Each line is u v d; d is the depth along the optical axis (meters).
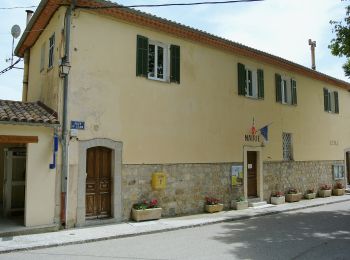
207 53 13.09
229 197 13.44
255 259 6.85
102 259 6.82
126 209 10.49
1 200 12.83
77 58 9.80
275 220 11.54
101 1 9.89
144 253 7.27
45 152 9.13
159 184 11.02
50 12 10.52
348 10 11.91
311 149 18.00
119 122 10.48
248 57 14.71
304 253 7.30
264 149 15.16
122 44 10.73
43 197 9.02
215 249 7.63
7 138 8.62
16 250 7.40
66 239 8.20
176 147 11.83
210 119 12.95
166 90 11.68
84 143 9.76
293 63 16.39
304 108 17.73
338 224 10.76
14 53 14.44
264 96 15.34
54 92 9.90
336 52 12.20
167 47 11.98
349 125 21.28
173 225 10.03
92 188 10.12
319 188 18.25
